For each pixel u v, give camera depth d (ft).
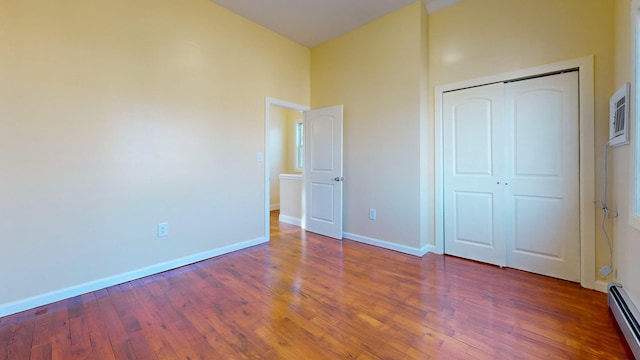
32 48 6.48
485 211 9.30
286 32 12.05
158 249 8.68
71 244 7.10
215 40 9.96
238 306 6.61
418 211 10.07
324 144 12.99
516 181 8.70
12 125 6.27
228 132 10.44
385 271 8.68
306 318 6.09
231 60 10.47
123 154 7.92
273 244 11.64
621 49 6.40
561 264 8.00
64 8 6.88
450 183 10.03
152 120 8.46
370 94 11.35
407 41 10.16
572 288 7.43
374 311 6.35
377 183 11.25
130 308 6.55
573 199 7.78
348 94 12.17
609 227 7.09
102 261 7.60
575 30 7.52
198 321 6.00
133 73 8.05
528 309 6.38
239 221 10.89
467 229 9.71
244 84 10.93
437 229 10.36
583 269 7.49
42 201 6.68
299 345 5.20
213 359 4.84
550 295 7.05
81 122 7.19
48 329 5.73
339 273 8.55
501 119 8.87
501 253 9.01
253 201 11.37
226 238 10.48
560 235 8.00
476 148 9.41
